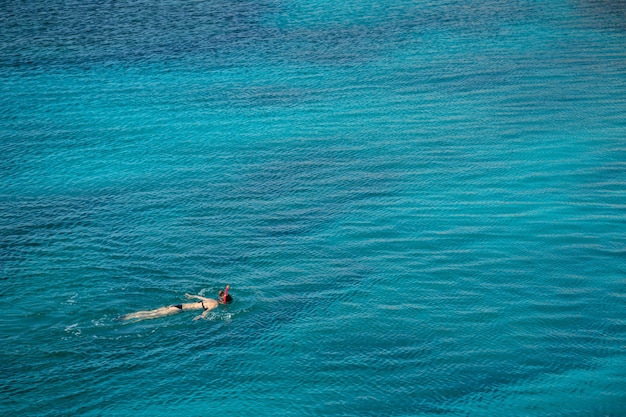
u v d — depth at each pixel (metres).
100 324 33.16
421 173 49.78
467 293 36.56
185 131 57.47
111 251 40.19
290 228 43.06
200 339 32.53
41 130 57.44
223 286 36.78
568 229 42.25
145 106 62.34
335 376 30.62
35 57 74.44
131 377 30.12
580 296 36.25
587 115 58.34
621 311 35.03
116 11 91.75
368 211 44.91
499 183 47.97
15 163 51.81
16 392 28.94
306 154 53.25
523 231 42.16
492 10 91.62
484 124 57.31
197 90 66.12
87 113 60.91
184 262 39.12
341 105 62.28
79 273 37.59
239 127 58.12
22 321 33.09
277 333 33.22
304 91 65.62
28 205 45.84
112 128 57.97
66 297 35.19
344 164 51.47
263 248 40.78
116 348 31.67
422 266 38.91
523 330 33.69
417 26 85.38
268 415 28.42
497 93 63.69
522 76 67.69
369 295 36.38
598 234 41.72
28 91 65.56
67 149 54.25
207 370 30.72
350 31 83.88
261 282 37.28
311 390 29.83
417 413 28.69
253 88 66.56
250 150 54.06
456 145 53.75
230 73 70.50
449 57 73.94
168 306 34.25
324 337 33.06
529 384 30.25
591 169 49.44
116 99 63.91
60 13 90.38
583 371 30.97
